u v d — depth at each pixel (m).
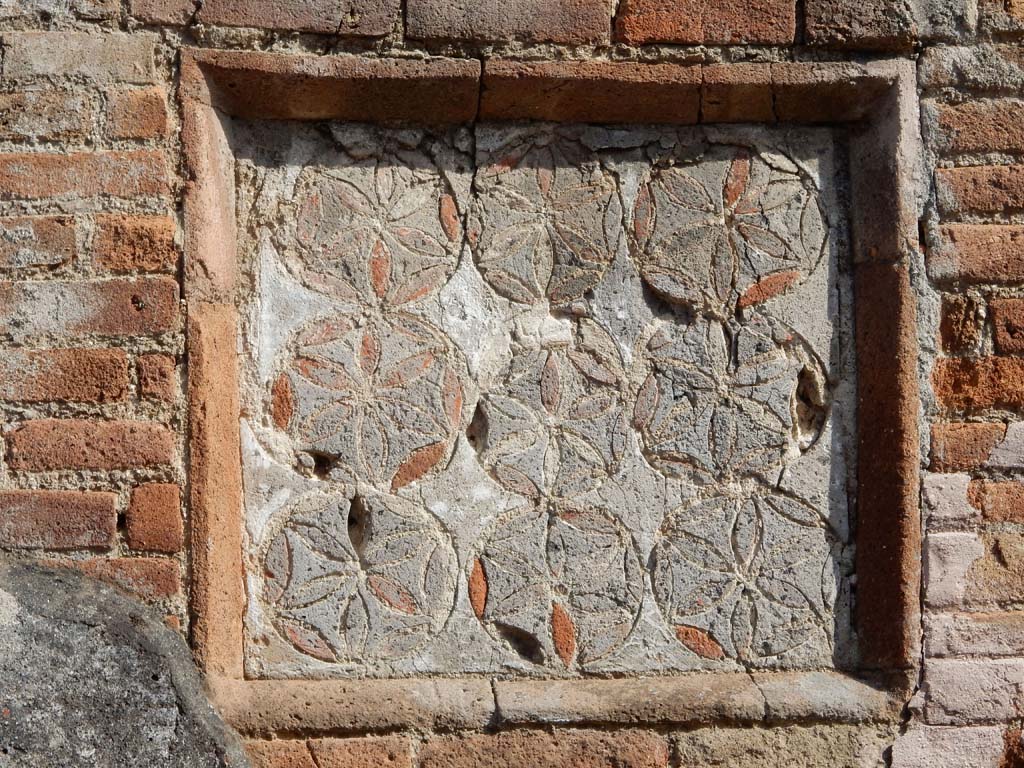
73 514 2.12
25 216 2.18
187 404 2.17
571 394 2.33
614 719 2.17
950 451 2.27
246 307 2.30
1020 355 2.30
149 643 2.04
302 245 2.33
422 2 2.28
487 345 2.33
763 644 2.28
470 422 2.31
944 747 2.20
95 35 2.23
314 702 2.14
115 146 2.22
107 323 2.17
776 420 2.34
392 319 2.32
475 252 2.35
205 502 2.15
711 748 2.18
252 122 2.35
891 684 2.23
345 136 2.36
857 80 2.32
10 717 1.91
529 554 2.28
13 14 2.23
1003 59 2.36
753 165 2.40
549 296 2.35
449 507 2.28
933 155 2.34
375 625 2.24
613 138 2.39
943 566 2.25
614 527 2.30
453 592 2.26
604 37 2.30
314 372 2.29
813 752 2.19
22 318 2.16
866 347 2.33
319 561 2.25
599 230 2.37
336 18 2.27
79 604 2.05
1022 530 2.26
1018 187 2.33
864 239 2.35
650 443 2.33
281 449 2.27
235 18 2.25
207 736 2.01
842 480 2.33
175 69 2.24
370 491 2.27
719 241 2.38
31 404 2.15
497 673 2.24
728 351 2.35
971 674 2.22
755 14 2.32
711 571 2.30
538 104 2.34
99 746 1.95
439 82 2.28
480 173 2.37
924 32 2.35
